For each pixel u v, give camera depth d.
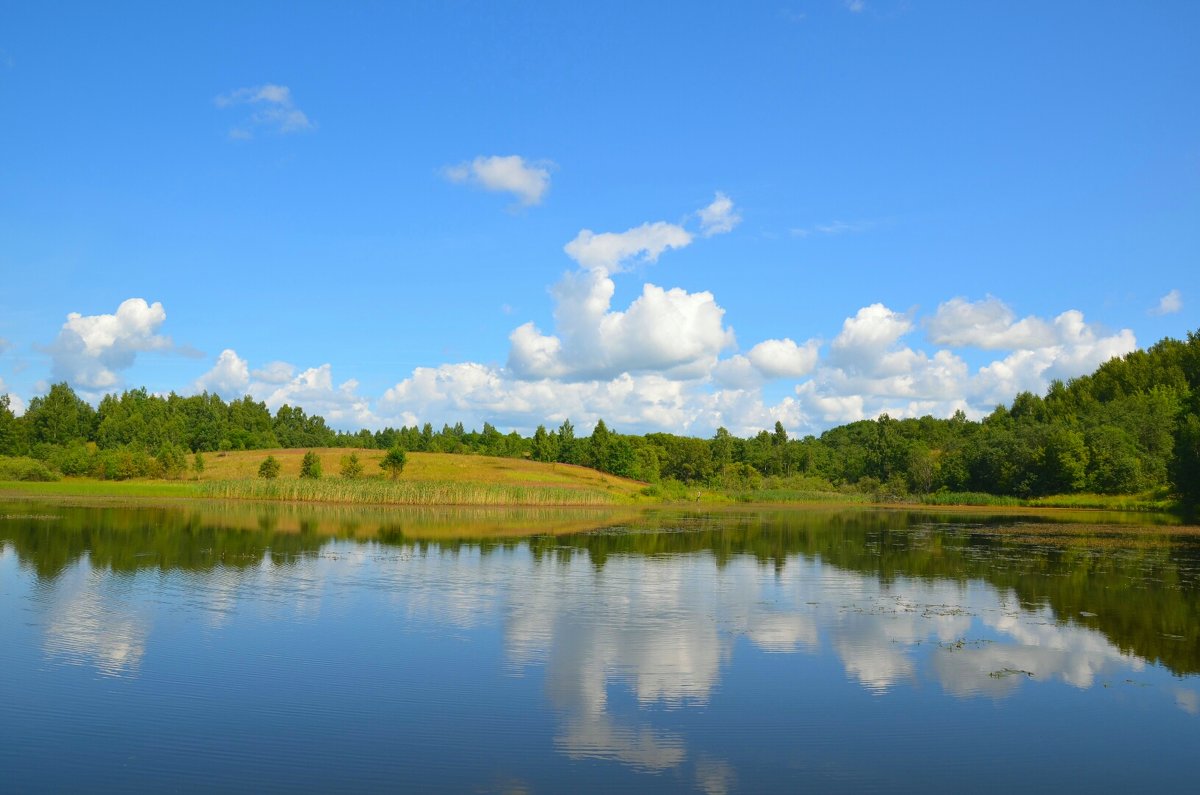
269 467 111.69
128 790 14.15
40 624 25.75
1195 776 15.34
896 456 164.25
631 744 16.50
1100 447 116.69
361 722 17.52
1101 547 53.25
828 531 66.00
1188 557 47.31
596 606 30.09
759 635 25.73
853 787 14.65
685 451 165.62
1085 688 20.44
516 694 19.50
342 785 14.42
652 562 43.41
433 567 39.88
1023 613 29.62
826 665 22.31
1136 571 40.97
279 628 25.81
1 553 41.56
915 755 16.12
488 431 187.38
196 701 18.77
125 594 30.97
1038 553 49.41
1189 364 153.25
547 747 16.27
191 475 122.38
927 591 34.41
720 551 49.28
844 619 28.31
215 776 14.75
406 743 16.39
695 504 116.81
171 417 179.50
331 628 25.91
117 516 65.69
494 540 54.12
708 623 27.42
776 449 185.25
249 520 65.38
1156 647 24.61
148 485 108.56
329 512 77.75
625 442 149.12
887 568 41.78
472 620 27.36
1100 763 15.88
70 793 14.00
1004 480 126.75
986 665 22.50
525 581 35.84
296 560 41.50
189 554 42.81
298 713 18.03
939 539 59.00
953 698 19.59
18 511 68.12
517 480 127.06
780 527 70.25
